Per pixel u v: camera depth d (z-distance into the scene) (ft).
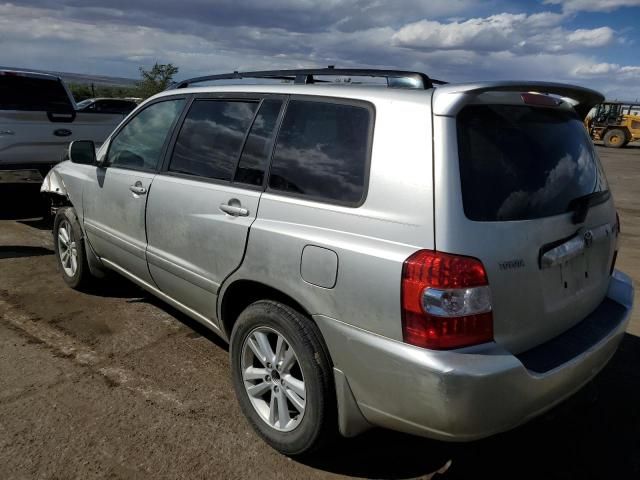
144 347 12.83
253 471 8.84
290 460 9.16
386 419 7.75
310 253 8.29
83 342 12.97
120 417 10.05
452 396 6.89
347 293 7.80
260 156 9.79
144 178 12.29
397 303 7.26
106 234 13.84
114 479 8.50
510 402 7.18
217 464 8.95
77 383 11.13
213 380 11.47
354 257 7.71
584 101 9.79
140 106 13.48
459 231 7.11
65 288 16.39
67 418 9.94
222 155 10.57
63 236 16.21
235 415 10.28
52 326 13.75
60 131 24.53
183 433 9.68
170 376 11.57
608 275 10.01
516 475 9.05
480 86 7.55
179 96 12.21
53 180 16.55
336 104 8.86
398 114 7.92
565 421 10.64
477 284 7.05
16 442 9.22
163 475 8.63
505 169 7.83
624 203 37.17
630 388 11.88
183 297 11.57
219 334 10.91
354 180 8.18
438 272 6.99
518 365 7.15
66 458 8.90
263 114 10.04
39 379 11.23
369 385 7.74
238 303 10.52
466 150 7.47
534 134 8.54
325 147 8.77
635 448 9.87
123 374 11.57
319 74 9.82
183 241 11.01
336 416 8.52
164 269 11.78
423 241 7.20
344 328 7.90
